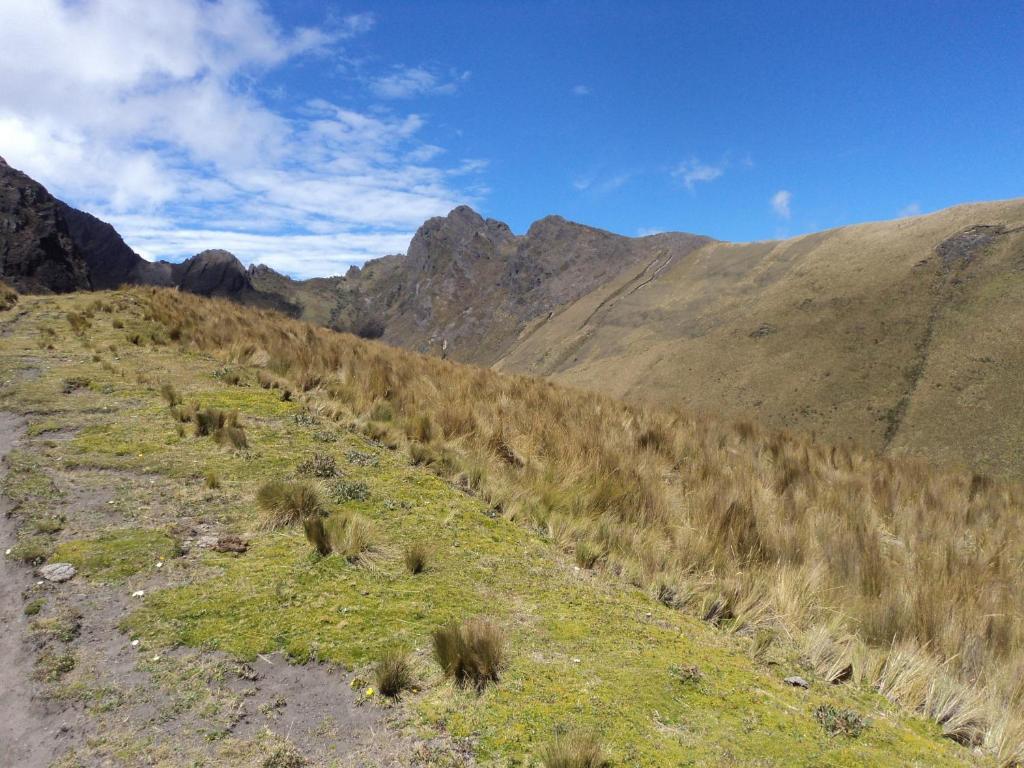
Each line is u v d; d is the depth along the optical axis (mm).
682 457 7898
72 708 2477
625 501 5535
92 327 11102
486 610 3498
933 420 104438
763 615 4086
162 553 3719
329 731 2439
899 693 3270
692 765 2367
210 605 3229
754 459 8289
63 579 3385
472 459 6129
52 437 5645
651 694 2842
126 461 5133
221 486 4801
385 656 2801
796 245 198750
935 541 5777
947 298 129500
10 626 2992
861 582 4656
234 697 2582
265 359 9609
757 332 160375
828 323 146125
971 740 2943
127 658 2795
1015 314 113688
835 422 116875
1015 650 3758
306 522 3955
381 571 3766
